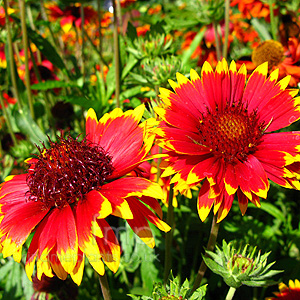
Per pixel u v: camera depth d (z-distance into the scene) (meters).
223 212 0.24
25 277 0.33
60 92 0.55
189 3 0.41
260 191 0.24
